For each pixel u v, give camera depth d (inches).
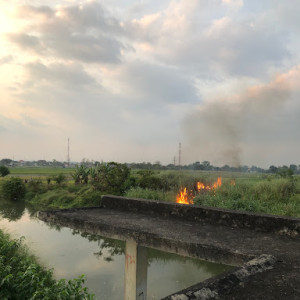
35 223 724.7
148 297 316.2
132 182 829.2
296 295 91.2
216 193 536.4
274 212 418.3
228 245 145.9
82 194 940.6
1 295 208.1
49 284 281.0
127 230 172.9
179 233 169.9
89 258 459.5
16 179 1217.4
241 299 88.7
